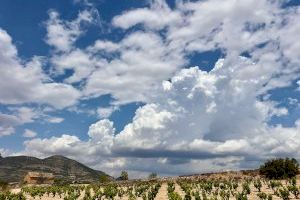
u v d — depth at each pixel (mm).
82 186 102875
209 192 69375
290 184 77062
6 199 71625
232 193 65312
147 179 120125
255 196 62062
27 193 91750
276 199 57406
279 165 97688
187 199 54812
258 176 104688
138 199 66688
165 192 77688
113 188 78188
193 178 112062
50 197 78625
